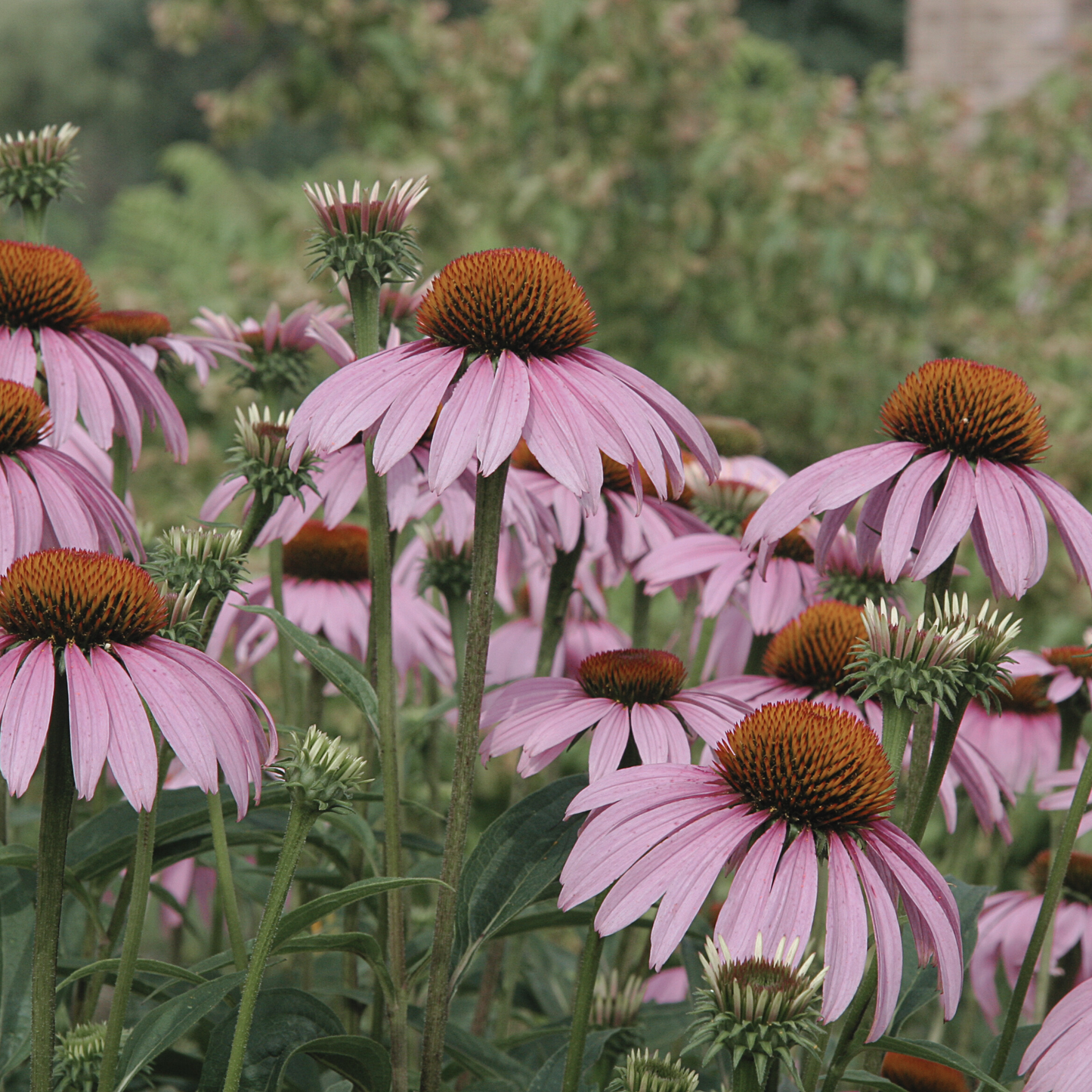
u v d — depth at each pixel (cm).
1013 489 103
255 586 121
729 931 98
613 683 106
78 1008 110
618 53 255
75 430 118
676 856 99
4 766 97
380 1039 108
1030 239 278
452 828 102
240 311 233
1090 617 214
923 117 293
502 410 101
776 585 114
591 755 104
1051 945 113
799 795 100
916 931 100
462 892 104
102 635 99
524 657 124
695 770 102
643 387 103
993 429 104
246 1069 101
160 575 103
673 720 105
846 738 100
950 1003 98
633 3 253
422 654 121
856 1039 101
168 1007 100
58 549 101
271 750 101
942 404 104
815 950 111
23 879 107
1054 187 295
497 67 258
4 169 112
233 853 115
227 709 100
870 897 99
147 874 100
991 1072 103
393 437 101
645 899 99
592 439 101
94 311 112
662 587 115
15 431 106
